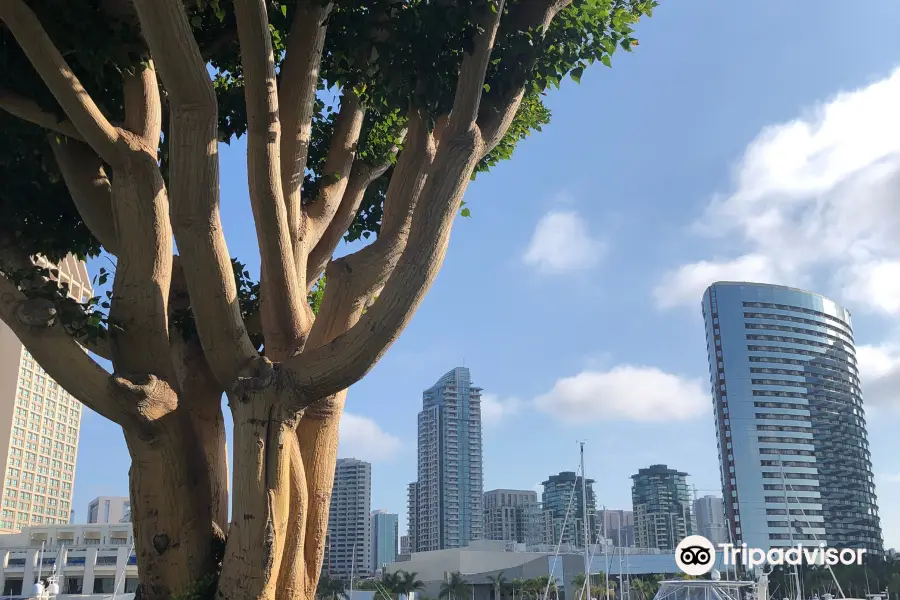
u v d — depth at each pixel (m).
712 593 33.81
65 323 8.06
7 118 9.32
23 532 90.62
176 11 6.72
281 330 8.37
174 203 7.33
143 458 8.10
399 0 8.95
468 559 96.94
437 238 7.31
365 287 8.96
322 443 8.53
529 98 13.05
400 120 11.83
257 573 7.11
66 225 10.55
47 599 47.00
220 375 7.77
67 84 7.62
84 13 8.35
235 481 7.36
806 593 77.94
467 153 7.55
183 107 7.12
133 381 7.90
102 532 90.19
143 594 7.99
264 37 7.41
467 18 7.68
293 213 9.14
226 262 7.61
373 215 13.18
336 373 7.25
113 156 8.30
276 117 7.73
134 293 8.35
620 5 10.94
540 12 8.77
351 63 10.22
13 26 7.20
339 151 10.48
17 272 8.29
